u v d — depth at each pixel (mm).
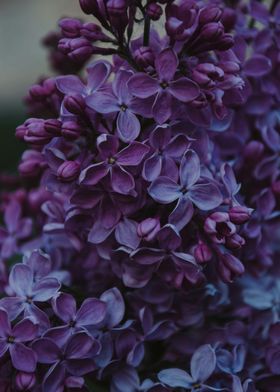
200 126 353
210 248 351
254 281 400
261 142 399
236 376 354
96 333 354
